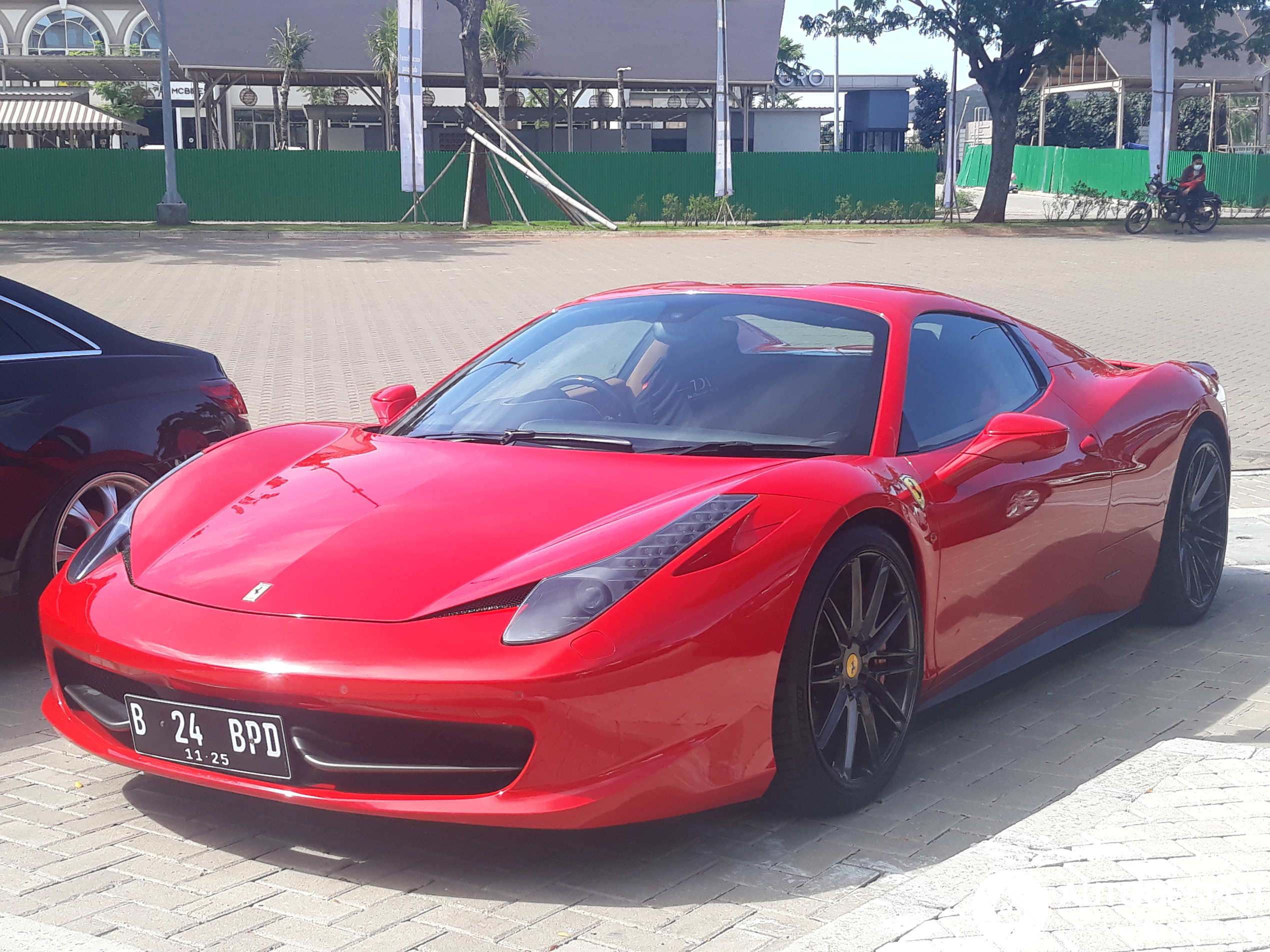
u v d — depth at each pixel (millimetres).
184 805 3160
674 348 3752
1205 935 2248
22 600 4363
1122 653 4512
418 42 30984
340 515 3100
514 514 2990
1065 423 4094
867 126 64375
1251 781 2986
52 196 33312
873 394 3494
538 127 49719
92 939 2482
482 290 18156
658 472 3176
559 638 2584
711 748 2732
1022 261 23625
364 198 34312
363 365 11352
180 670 2725
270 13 42531
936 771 3412
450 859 2846
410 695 2559
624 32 44156
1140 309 16172
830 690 3041
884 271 21578
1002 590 3693
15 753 3543
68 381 4488
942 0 34094
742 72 44469
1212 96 49875
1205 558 4836
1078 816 2795
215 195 33719
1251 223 33906
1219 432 4910
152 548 3166
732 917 2574
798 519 2916
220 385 4957
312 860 2850
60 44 58500
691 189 35969
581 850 2889
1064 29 31969
